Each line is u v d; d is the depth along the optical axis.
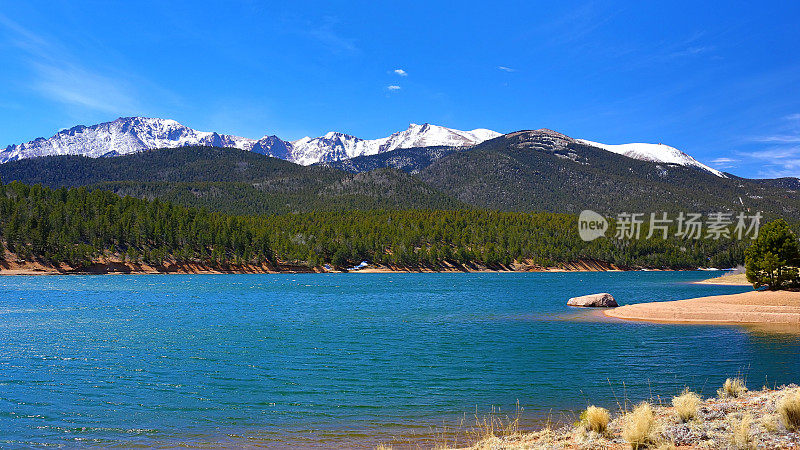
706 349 31.95
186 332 41.00
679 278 161.75
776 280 58.03
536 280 148.62
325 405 20.17
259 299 77.19
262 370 26.75
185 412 19.28
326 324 46.44
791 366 26.45
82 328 43.34
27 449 15.45
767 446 12.23
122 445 15.78
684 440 13.21
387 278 162.12
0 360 29.38
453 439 15.97
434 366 27.72
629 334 38.97
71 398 21.25
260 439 16.25
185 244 195.62
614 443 13.42
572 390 22.25
